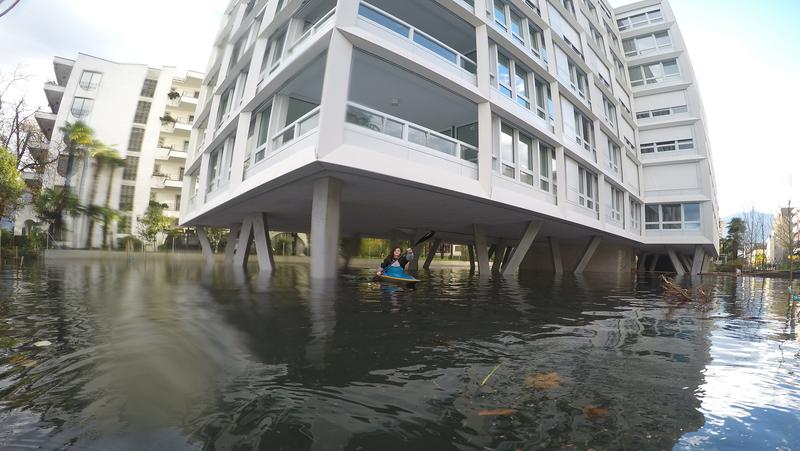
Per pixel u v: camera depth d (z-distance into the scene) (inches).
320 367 98.5
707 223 943.7
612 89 907.4
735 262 1755.7
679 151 1009.5
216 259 1037.2
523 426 68.9
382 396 81.0
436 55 411.2
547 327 166.6
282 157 383.9
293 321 156.7
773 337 157.8
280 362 101.5
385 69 388.8
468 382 91.0
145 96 1600.6
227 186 569.6
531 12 553.9
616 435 66.0
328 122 301.9
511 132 498.0
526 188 507.8
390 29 371.6
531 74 549.0
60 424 64.2
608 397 84.0
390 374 94.9
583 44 752.3
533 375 97.6
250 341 122.1
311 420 69.1
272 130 435.5
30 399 73.5
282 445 60.1
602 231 718.5
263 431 64.4
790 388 92.6
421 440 63.1
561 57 650.8
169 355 103.4
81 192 1334.9
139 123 1566.2
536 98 558.9
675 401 82.4
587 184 690.8
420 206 485.7
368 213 555.8
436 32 490.9
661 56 1061.8
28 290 255.1
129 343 114.3
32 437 59.6
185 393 79.1
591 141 725.9
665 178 1010.7
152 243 1379.2
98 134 1488.7
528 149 529.7
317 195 355.9
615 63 1000.2
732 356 123.0
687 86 1019.9
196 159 780.0
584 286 432.1
